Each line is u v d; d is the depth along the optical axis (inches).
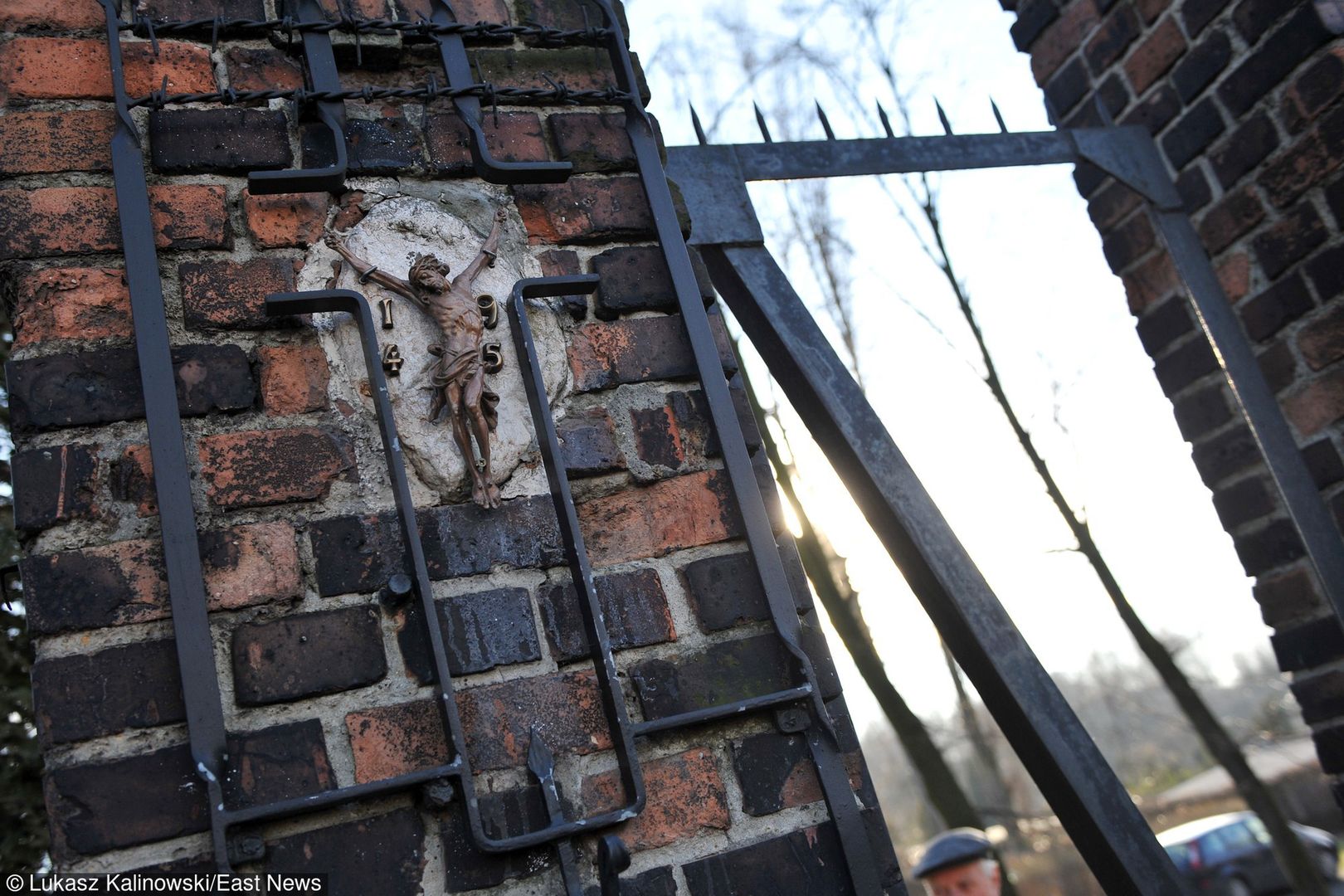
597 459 47.0
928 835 380.8
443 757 40.3
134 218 42.8
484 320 47.1
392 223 47.7
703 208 69.3
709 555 47.2
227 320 43.8
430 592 40.8
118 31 45.4
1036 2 96.8
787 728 44.7
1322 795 389.7
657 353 49.9
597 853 40.8
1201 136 82.5
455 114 51.2
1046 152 83.8
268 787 37.9
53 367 40.9
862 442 63.5
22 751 90.1
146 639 38.5
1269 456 76.7
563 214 51.2
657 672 44.4
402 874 38.4
